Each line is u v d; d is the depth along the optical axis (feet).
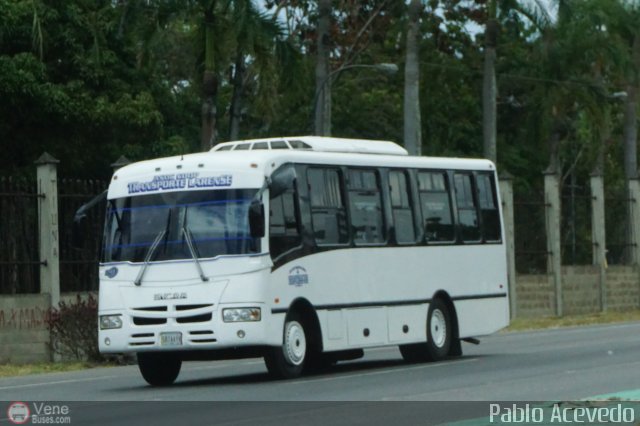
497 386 105.70
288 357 118.11
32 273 160.04
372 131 347.36
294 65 220.64
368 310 129.29
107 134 236.43
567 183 391.65
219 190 116.67
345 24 314.76
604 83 356.38
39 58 228.02
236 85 271.90
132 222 118.73
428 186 141.49
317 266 122.31
